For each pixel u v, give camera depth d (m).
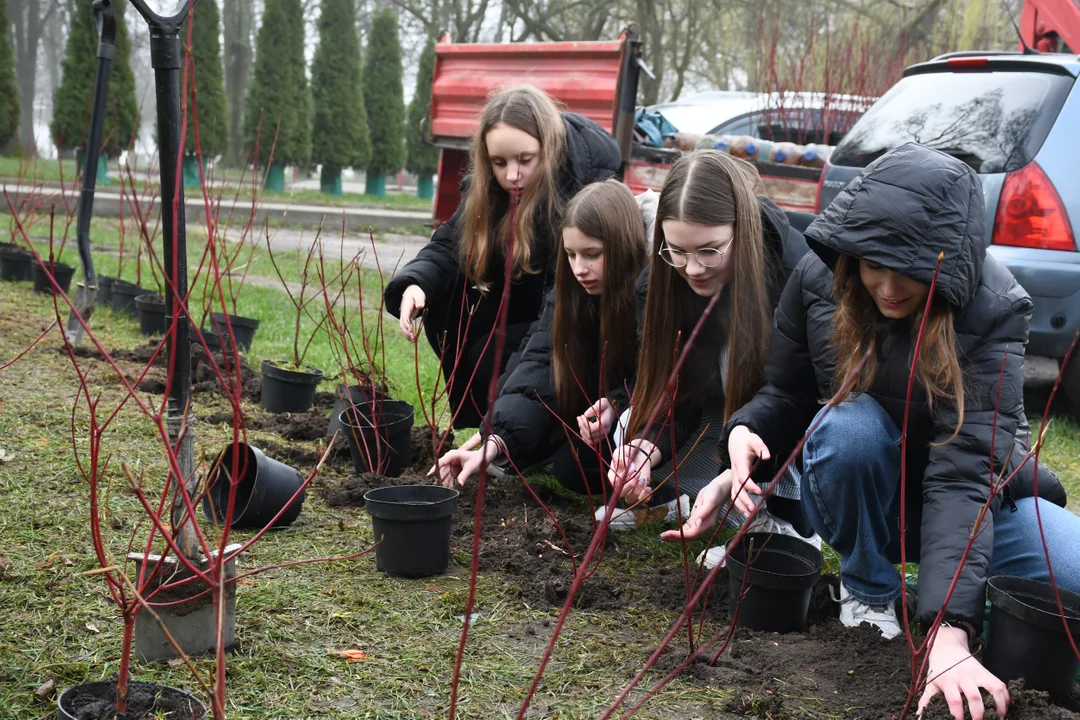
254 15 33.44
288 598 2.52
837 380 2.44
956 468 2.19
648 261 3.23
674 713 2.05
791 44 19.42
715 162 2.70
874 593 2.49
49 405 4.07
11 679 2.01
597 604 2.62
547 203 3.57
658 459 3.06
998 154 5.14
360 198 21.58
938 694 2.01
